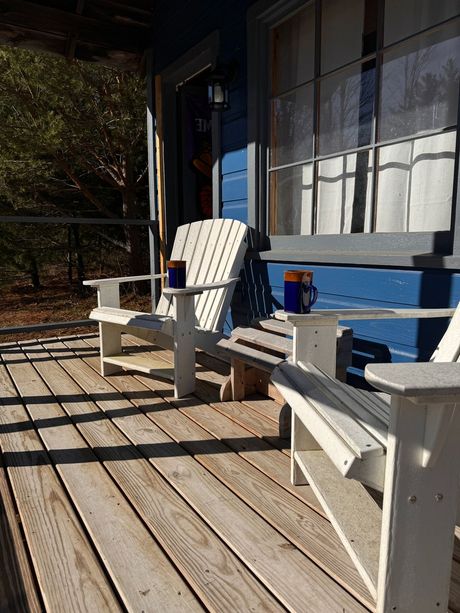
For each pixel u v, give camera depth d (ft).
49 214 24.81
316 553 4.21
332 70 8.34
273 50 9.53
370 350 7.81
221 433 6.77
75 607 3.67
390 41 7.32
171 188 14.21
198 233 10.84
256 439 6.57
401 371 2.64
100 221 12.99
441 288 6.55
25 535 4.57
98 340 13.12
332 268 8.30
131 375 9.75
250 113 9.94
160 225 14.24
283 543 4.38
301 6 8.63
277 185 9.93
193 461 5.98
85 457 6.12
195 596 3.79
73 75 19.15
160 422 7.23
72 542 4.42
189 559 4.18
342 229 8.52
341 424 3.49
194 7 11.68
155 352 11.57
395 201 7.58
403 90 7.24
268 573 3.99
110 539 4.46
